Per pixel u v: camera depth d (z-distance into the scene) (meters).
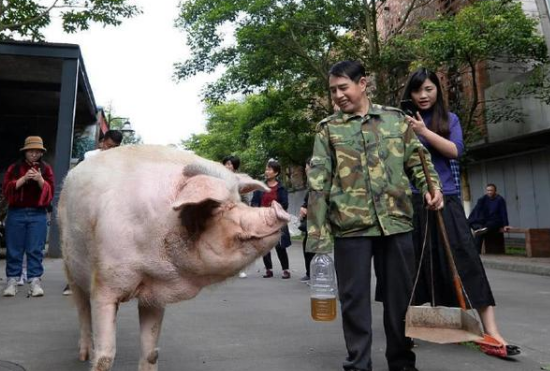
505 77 14.69
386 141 3.33
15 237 6.52
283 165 26.16
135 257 2.63
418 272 3.72
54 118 18.22
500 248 12.97
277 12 15.17
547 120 12.83
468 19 11.91
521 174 14.61
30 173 6.31
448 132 4.25
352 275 3.25
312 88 18.12
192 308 5.95
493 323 4.18
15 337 4.45
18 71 14.19
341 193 3.30
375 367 3.70
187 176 2.62
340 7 15.48
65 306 5.86
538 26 13.96
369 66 14.98
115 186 2.75
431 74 4.32
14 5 12.91
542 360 3.88
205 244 2.45
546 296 6.95
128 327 4.93
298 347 4.23
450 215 4.16
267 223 2.39
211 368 3.66
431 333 3.20
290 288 7.61
